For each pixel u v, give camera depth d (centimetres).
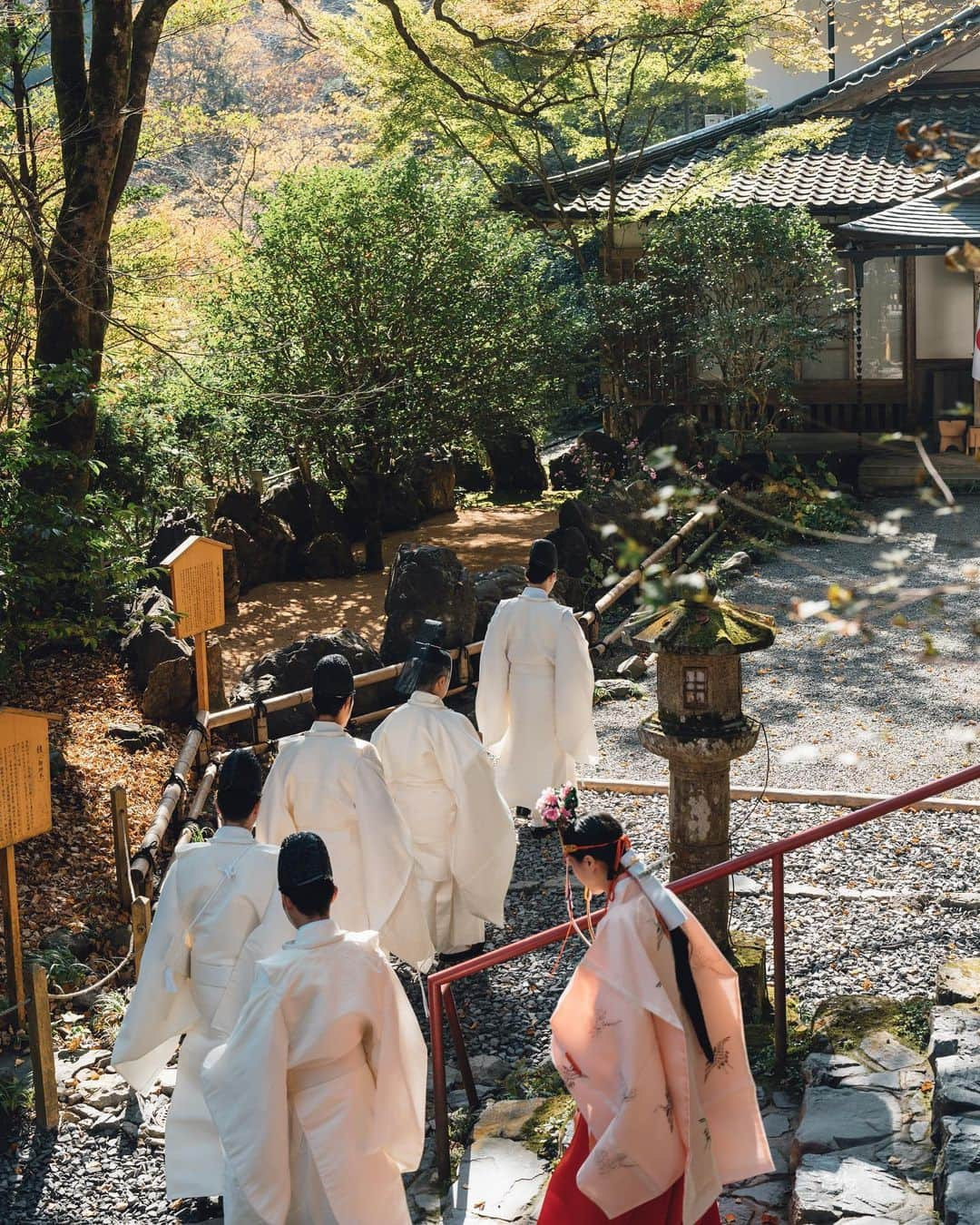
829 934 548
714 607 466
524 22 1349
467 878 556
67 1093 485
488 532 1438
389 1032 341
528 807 693
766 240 1457
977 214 1528
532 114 1175
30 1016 462
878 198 1616
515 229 1609
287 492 1280
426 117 1584
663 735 464
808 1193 339
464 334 1321
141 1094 484
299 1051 331
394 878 489
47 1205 427
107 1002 550
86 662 917
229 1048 335
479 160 1638
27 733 525
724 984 331
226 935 396
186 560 778
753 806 700
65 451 849
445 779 552
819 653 975
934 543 1252
